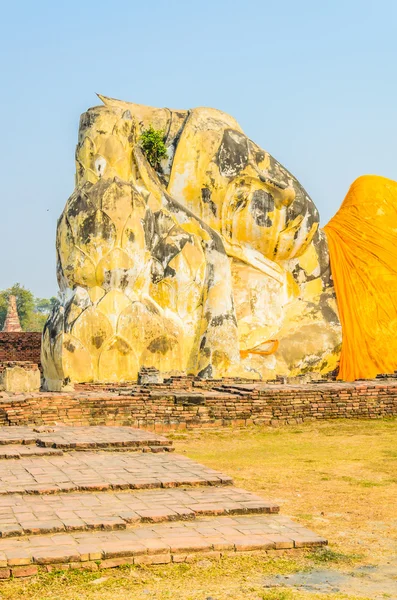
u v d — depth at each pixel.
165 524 9.52
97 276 28.14
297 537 9.16
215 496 10.79
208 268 30.23
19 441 14.45
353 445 16.69
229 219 31.75
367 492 12.12
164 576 8.04
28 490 10.68
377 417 20.53
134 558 8.33
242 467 14.12
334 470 13.87
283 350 31.25
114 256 28.17
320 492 12.09
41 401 17.95
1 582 7.74
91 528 9.06
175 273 29.53
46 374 28.75
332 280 33.72
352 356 32.25
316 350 31.64
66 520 9.25
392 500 11.59
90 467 12.42
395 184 37.19
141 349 28.25
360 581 8.08
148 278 29.19
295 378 26.52
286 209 32.16
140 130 31.56
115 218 28.30
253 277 32.03
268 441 17.31
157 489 11.20
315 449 16.20
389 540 9.55
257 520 9.88
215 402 19.20
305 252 33.16
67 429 16.14
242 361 30.39
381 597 7.59
